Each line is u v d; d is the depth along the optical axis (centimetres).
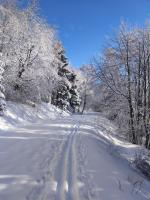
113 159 1486
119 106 2784
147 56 2588
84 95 8100
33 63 3108
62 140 1620
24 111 2586
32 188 766
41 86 3347
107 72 2698
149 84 2573
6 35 2720
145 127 2481
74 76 6881
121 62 2684
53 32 3475
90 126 2838
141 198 951
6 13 2753
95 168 1105
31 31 3098
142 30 2658
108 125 3341
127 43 2636
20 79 2922
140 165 1612
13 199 679
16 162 1001
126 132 2733
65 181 856
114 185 965
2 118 1942
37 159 1079
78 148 1437
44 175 888
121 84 2689
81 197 764
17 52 2845
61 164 1047
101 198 797
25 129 1889
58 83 4441
